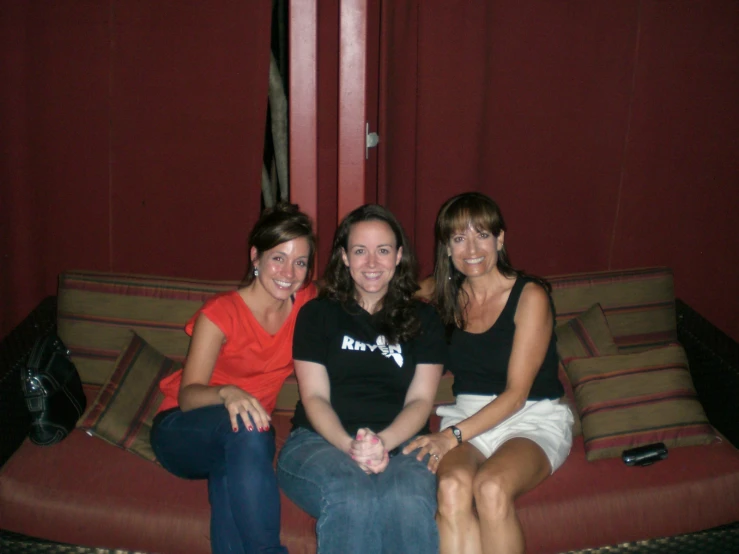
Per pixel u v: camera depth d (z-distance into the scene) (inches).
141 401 74.9
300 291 74.7
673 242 102.5
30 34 86.4
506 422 71.7
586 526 65.5
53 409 70.8
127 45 86.9
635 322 83.4
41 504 64.7
